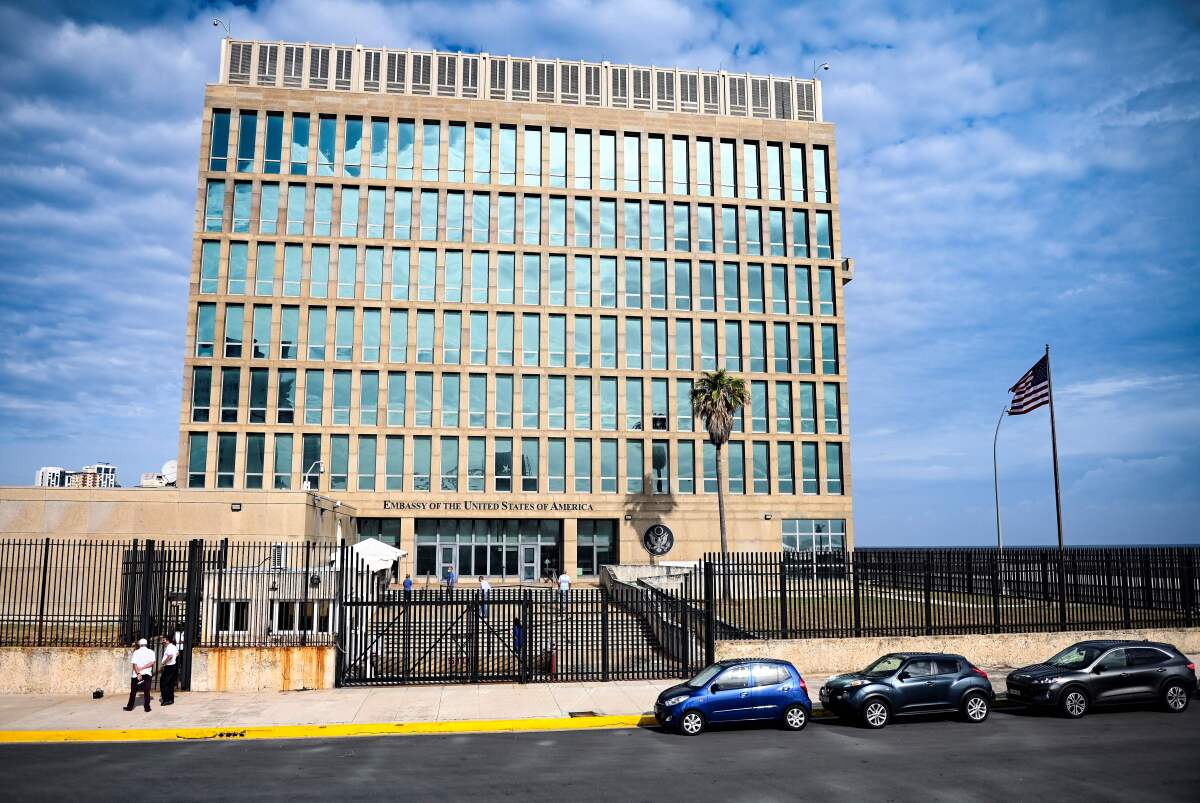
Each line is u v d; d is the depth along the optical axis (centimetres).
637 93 6075
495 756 1541
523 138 5681
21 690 2094
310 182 5391
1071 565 2553
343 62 5781
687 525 5441
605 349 5581
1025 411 3959
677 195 5784
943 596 2547
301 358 5216
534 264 5581
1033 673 1912
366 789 1318
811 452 5656
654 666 2375
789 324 5750
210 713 1880
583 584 5325
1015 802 1229
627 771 1425
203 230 5269
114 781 1374
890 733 1727
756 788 1313
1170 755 1498
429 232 5491
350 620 2328
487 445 5347
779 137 5947
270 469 5075
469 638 2277
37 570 3188
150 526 3525
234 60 5709
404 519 5206
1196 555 2566
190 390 5091
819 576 2391
